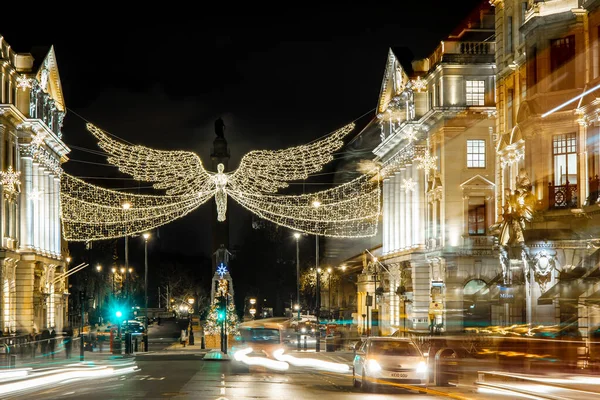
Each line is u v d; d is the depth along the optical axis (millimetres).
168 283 196250
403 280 80625
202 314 146250
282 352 65375
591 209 43531
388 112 89562
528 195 47062
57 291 91625
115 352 69312
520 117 48562
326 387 33094
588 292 41406
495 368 40031
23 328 76438
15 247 75000
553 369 38812
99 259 146250
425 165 77062
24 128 76875
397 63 83812
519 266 49750
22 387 31547
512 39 54156
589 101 43906
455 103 70938
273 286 169000
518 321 51000
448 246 70062
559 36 45969
